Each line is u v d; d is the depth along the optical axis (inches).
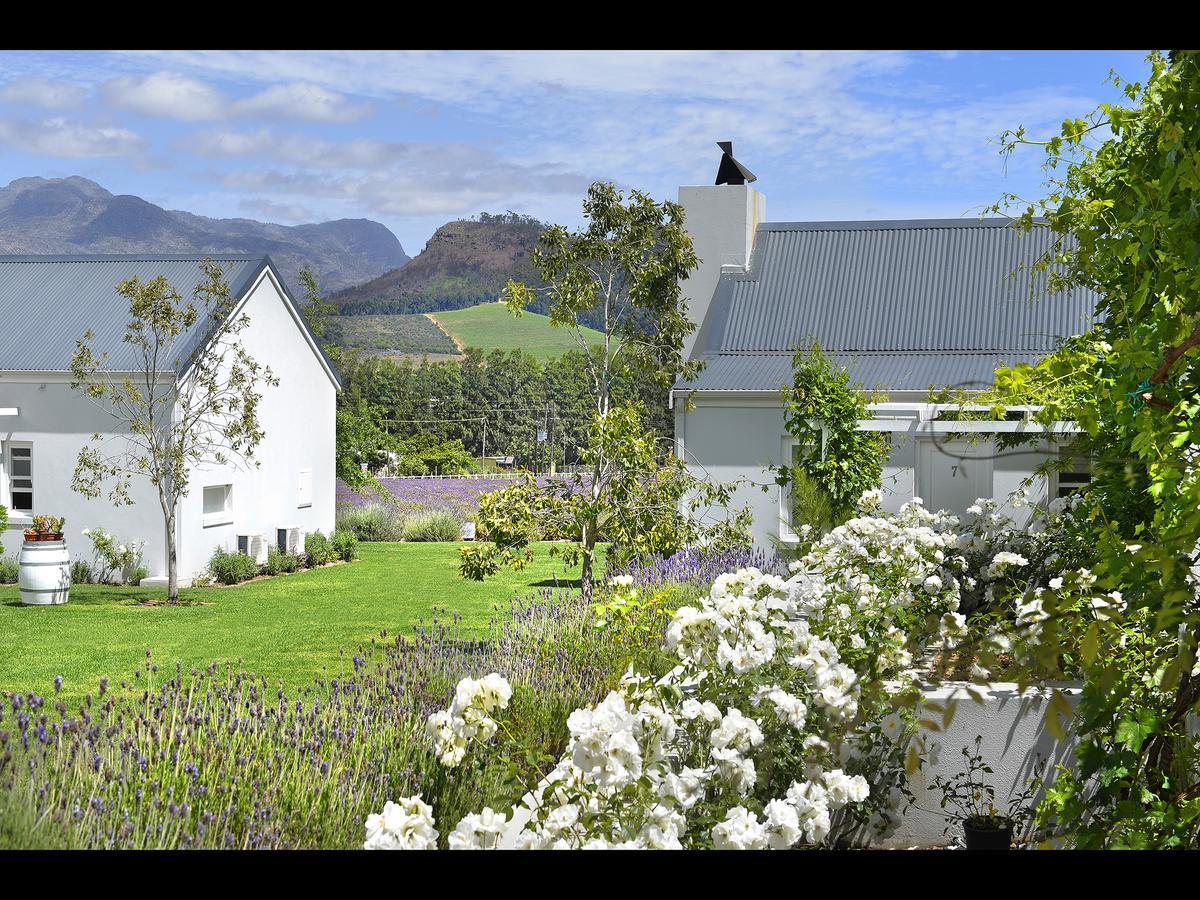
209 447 882.1
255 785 197.2
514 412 2950.3
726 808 169.9
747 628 198.5
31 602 741.9
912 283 797.9
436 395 2992.1
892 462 569.6
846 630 236.1
